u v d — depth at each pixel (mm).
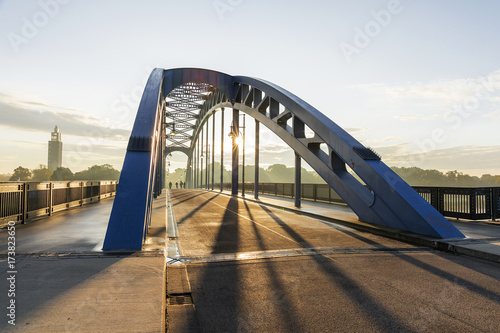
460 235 7402
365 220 9820
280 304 3654
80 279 3871
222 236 8188
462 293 4039
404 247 6934
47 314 2812
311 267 5246
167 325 3104
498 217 10953
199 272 4953
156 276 4020
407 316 3332
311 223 10703
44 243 6145
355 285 4336
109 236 5707
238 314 3375
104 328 2557
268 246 6941
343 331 2990
